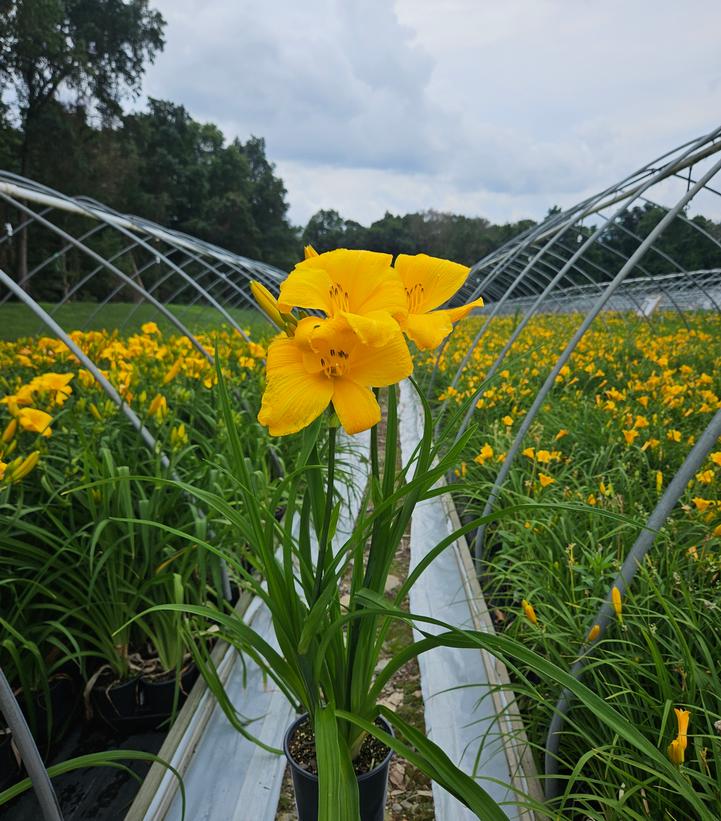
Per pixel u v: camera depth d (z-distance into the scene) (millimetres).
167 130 43188
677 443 3428
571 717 1746
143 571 2211
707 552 2139
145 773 2049
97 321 13125
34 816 1888
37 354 4324
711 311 11812
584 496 2854
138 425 2322
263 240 55906
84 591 2262
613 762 1580
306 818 1596
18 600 2080
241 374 4609
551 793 1669
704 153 3203
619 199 4766
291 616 1403
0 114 25031
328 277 972
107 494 2100
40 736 2146
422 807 1910
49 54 24891
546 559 2381
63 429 2607
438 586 3109
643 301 16625
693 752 1541
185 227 44531
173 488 2379
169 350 4617
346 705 1498
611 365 6219
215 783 1894
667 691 1455
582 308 18594
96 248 27812
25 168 27812
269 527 1375
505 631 2164
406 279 1134
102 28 29484
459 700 2287
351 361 990
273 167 70812
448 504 3766
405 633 2812
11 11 22953
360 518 1399
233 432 1306
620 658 1640
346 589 3152
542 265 17297
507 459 2723
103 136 30375
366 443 6059
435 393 6719
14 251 24688
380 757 1580
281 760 1985
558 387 5453
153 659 2375
